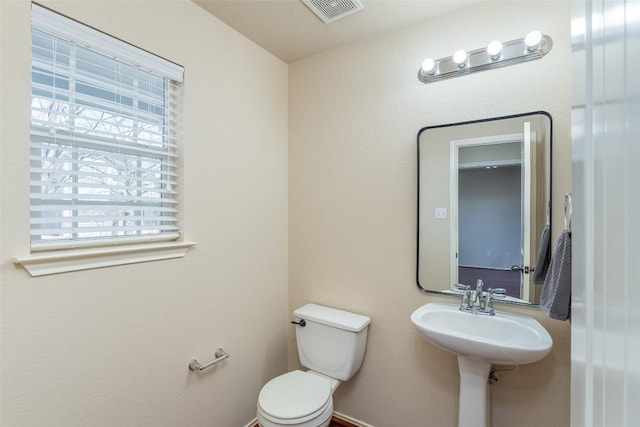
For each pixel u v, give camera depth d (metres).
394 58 1.82
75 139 1.20
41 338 1.07
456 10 1.63
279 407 1.47
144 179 1.42
